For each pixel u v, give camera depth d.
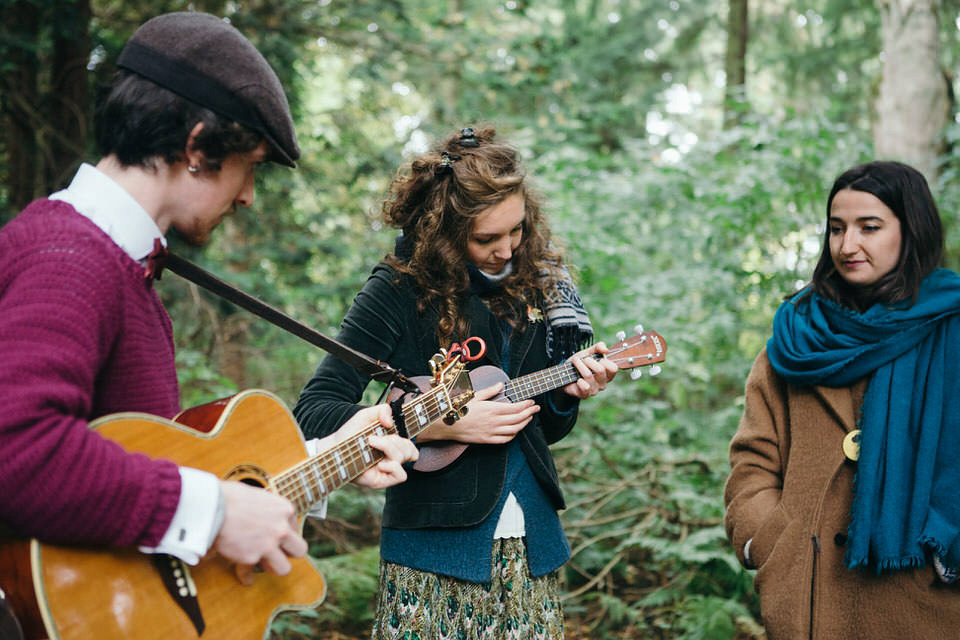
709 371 4.68
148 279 1.40
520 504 2.12
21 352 1.17
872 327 2.03
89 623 1.29
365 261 5.91
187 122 1.37
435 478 2.08
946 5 7.74
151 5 5.61
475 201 2.09
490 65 6.59
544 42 6.84
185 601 1.40
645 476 4.33
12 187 5.00
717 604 3.41
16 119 4.89
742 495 2.17
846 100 9.70
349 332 2.16
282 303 5.46
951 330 2.00
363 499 4.42
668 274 4.59
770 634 2.04
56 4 4.62
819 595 2.00
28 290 1.21
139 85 1.37
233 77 1.38
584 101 7.59
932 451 1.94
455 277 2.16
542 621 2.13
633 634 3.73
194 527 1.28
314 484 1.67
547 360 2.27
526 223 2.29
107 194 1.36
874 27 9.64
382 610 2.12
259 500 1.36
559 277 2.33
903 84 5.93
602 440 4.46
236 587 1.50
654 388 4.62
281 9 5.82
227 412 1.57
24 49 4.48
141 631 1.34
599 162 5.26
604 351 2.24
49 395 1.16
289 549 1.39
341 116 6.73
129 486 1.22
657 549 3.65
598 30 10.61
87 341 1.23
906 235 2.04
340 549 4.43
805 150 4.60
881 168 2.06
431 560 2.05
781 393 2.22
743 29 9.34
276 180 5.94
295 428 1.70
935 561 1.91
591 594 3.87
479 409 2.05
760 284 4.51
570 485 4.22
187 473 1.30
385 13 6.47
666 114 9.30
